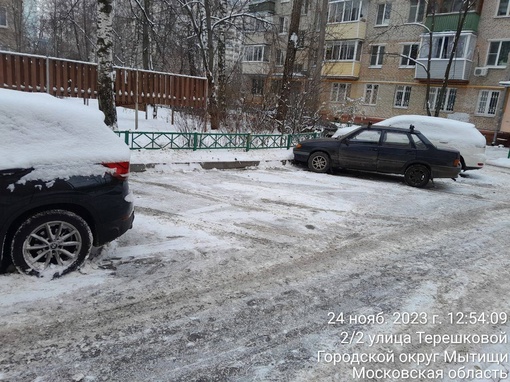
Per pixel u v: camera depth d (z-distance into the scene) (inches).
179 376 104.3
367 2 1172.5
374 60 1192.8
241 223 235.1
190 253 184.4
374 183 394.6
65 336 117.3
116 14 960.3
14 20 1248.8
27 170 139.8
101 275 155.8
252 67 1213.7
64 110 155.6
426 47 1044.5
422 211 297.6
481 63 987.9
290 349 119.1
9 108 142.7
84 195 150.7
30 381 98.1
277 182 360.2
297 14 589.3
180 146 422.0
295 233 225.1
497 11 953.5
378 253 203.0
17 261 142.5
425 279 174.6
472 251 214.7
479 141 462.9
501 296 161.6
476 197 367.9
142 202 261.9
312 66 845.2
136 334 121.1
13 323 120.9
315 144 423.2
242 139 468.8
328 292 156.8
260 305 143.4
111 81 418.0
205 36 633.0
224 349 117.1
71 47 1355.8
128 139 388.5
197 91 556.7
